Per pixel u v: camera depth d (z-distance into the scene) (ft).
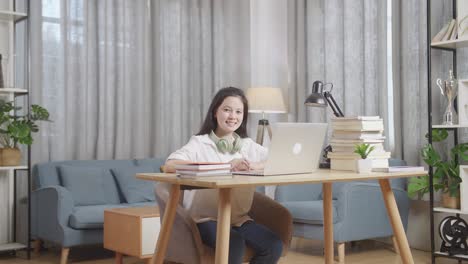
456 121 15.08
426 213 15.98
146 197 17.17
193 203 9.43
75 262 14.84
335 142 9.74
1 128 15.89
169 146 19.95
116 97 18.72
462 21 14.03
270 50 21.13
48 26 17.61
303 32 19.69
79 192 16.22
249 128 21.29
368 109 17.40
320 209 14.78
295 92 20.08
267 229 9.27
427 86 15.60
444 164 14.05
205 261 8.65
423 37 15.98
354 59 17.97
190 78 20.38
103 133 18.42
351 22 18.03
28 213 15.35
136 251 12.96
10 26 16.42
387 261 14.58
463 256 13.51
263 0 21.17
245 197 9.34
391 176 9.02
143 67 19.20
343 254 14.65
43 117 15.75
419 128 16.16
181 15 20.26
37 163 16.56
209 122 9.64
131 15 19.10
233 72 20.99
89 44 18.26
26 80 16.65
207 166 7.82
